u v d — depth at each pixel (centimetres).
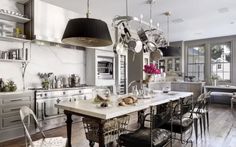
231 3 377
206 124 420
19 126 334
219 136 345
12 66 377
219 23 527
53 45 439
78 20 181
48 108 378
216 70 737
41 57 427
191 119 292
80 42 226
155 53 397
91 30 179
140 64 629
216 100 717
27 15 375
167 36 705
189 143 310
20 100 336
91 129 249
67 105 243
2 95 313
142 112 334
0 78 353
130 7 397
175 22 511
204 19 488
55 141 205
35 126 355
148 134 212
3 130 315
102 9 412
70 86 452
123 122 270
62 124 404
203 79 766
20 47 388
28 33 373
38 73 420
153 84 635
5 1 362
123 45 332
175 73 809
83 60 518
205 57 759
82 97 444
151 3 375
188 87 709
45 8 378
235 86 655
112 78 534
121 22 314
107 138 242
